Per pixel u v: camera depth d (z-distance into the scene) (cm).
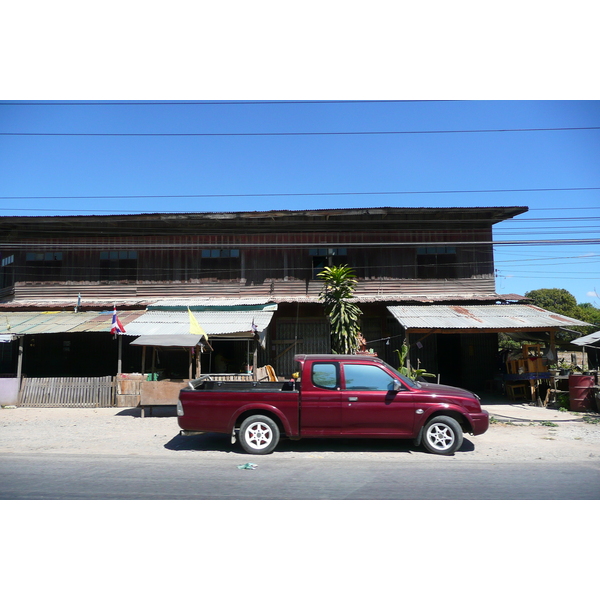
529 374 1536
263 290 1955
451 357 1909
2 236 2012
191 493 612
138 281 1981
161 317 1622
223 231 1995
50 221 1923
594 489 634
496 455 830
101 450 877
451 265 1952
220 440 969
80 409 1445
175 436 1016
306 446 901
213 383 988
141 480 672
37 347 1919
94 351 1920
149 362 1903
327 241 1978
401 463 771
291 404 839
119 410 1424
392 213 1894
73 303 1881
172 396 1277
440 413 849
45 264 2002
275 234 1989
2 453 854
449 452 830
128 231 2008
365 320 1944
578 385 1389
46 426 1146
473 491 622
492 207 1861
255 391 850
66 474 705
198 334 1339
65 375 1906
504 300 1831
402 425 834
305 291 1944
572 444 926
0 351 1919
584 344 1639
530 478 684
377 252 1958
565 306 4675
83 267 1997
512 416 1288
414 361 1905
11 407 1466
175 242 2003
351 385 847
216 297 1948
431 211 1878
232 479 677
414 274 1944
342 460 792
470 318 1553
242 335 1485
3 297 2039
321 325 1930
